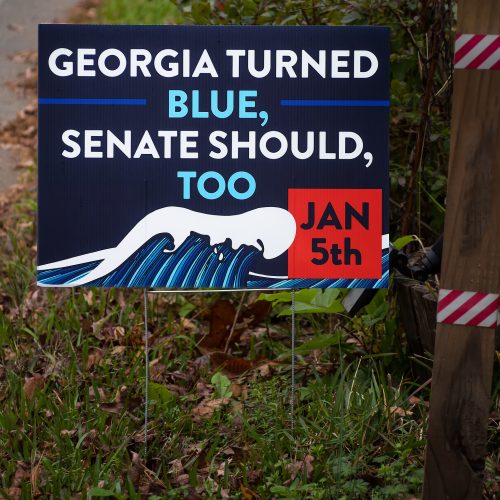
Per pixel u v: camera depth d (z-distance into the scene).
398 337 2.63
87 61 2.26
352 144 2.28
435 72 2.84
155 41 2.26
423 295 2.47
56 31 2.25
